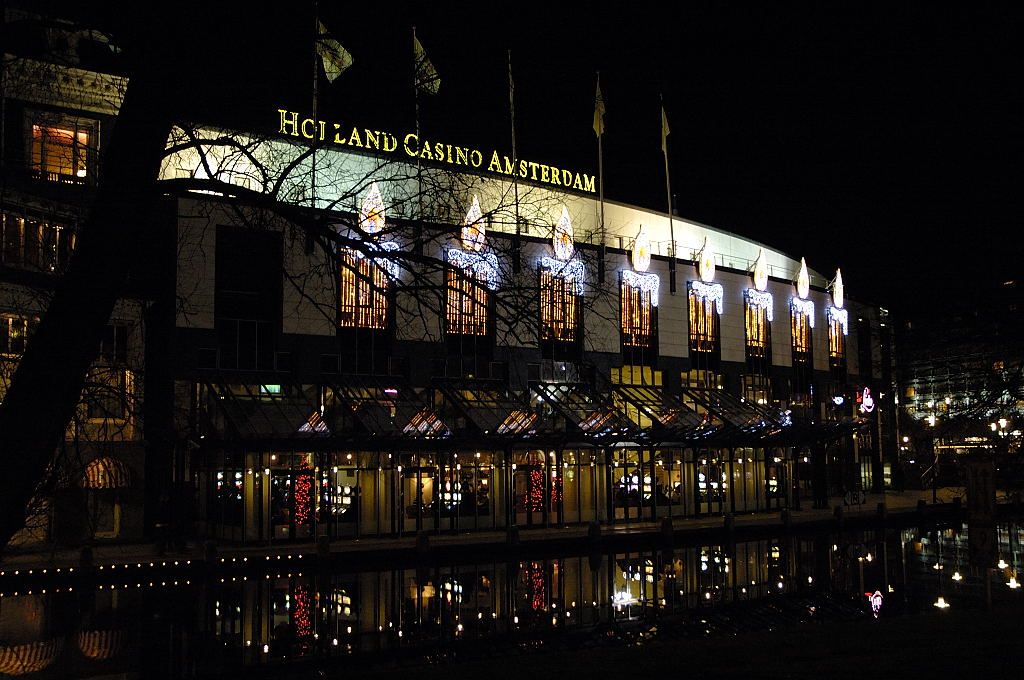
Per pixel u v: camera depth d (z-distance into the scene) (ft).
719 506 205.87
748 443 208.74
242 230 37.68
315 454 148.87
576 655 51.72
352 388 156.97
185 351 143.23
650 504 193.16
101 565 111.55
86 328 25.12
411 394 162.61
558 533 157.17
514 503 171.32
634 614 88.99
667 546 151.23
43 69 36.09
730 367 225.56
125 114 25.90
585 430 173.47
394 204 38.96
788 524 168.76
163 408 135.64
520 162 206.80
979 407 80.94
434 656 70.64
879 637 53.42
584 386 186.09
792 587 105.70
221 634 80.38
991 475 66.85
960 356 82.28
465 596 101.19
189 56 26.81
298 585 111.34
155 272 140.05
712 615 87.92
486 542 139.44
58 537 131.85
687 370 213.66
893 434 291.79
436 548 131.95
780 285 245.86
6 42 28.89
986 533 66.74
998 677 41.60
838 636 54.60
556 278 47.42
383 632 80.84
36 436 24.39
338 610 92.48
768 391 237.25
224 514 144.46
